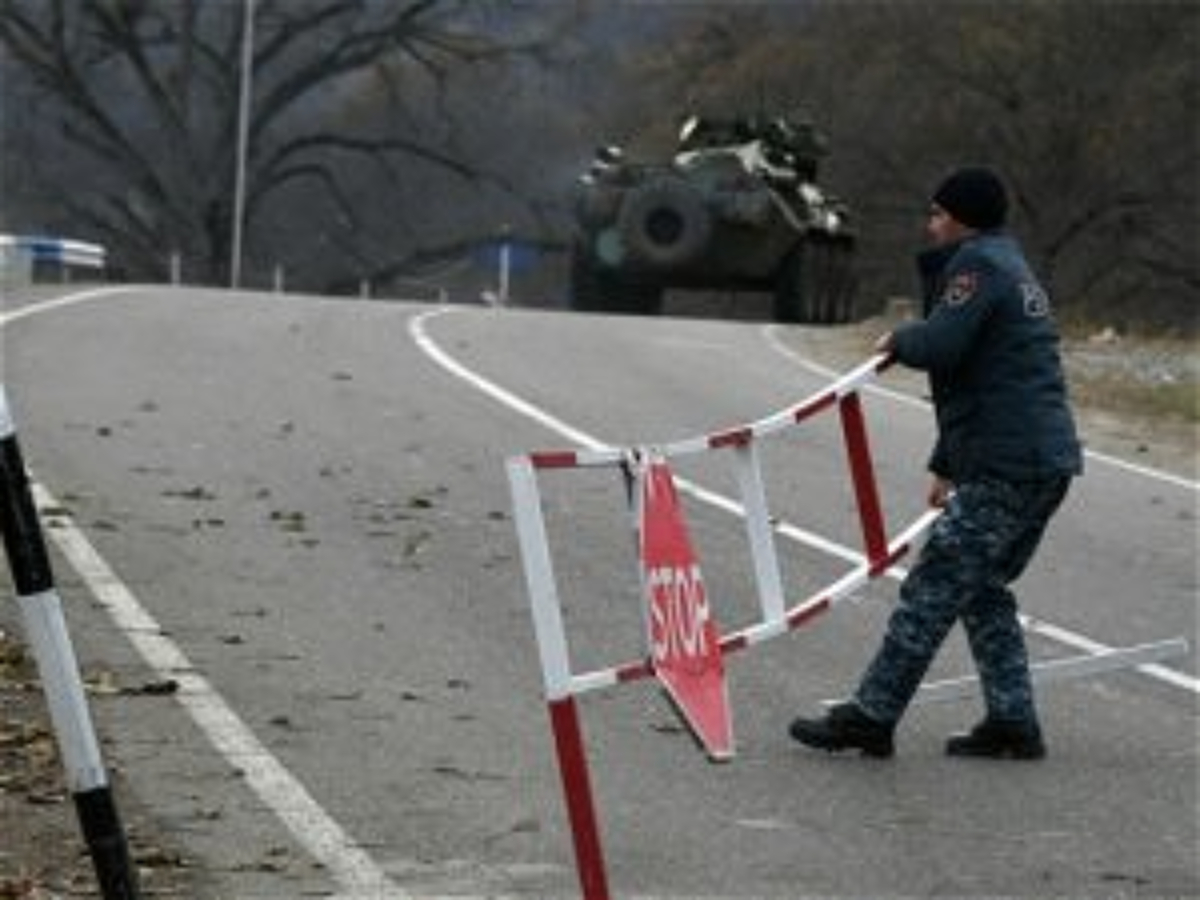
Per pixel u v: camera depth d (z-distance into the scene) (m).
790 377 50.50
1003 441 18.95
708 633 13.83
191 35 140.50
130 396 38.47
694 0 149.25
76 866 14.98
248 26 131.25
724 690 14.10
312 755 18.16
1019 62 119.44
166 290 65.00
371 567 25.88
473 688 20.64
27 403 36.81
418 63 149.50
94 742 11.02
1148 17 118.62
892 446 39.41
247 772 17.53
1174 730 20.64
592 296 84.56
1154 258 119.62
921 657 19.05
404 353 49.00
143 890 14.66
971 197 19.31
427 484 31.78
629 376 47.69
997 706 19.31
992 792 18.25
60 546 25.81
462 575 25.75
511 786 17.61
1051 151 119.38
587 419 39.75
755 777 18.36
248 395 39.75
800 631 24.12
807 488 33.84
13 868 14.88
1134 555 30.38
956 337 18.84
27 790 16.66
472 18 145.25
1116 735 20.39
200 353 45.91
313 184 163.00
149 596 23.59
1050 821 17.44
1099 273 121.44
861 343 62.44
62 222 150.12
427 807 16.92
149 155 150.62
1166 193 118.25
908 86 123.44
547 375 46.44
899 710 19.11
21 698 19.11
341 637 22.36
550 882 15.30
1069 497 35.41
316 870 15.33
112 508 28.34
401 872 15.38
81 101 138.62
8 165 150.38
